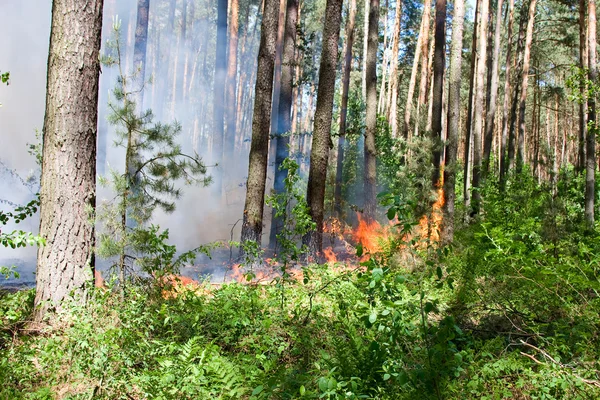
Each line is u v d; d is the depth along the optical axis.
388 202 5.30
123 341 5.30
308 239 12.48
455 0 16.25
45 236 6.70
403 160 23.88
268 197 8.45
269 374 4.94
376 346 4.88
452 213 14.88
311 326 6.53
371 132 17.83
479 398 4.78
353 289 7.86
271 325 6.55
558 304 6.55
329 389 4.20
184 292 7.53
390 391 4.74
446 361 4.79
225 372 4.70
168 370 4.75
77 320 5.59
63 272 6.65
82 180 6.84
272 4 12.86
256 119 12.55
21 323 6.30
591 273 6.88
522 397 4.91
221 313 6.97
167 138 8.54
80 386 4.94
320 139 12.99
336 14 13.10
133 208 8.07
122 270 7.17
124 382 4.79
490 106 25.34
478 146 22.58
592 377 4.96
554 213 10.41
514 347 5.97
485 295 7.05
